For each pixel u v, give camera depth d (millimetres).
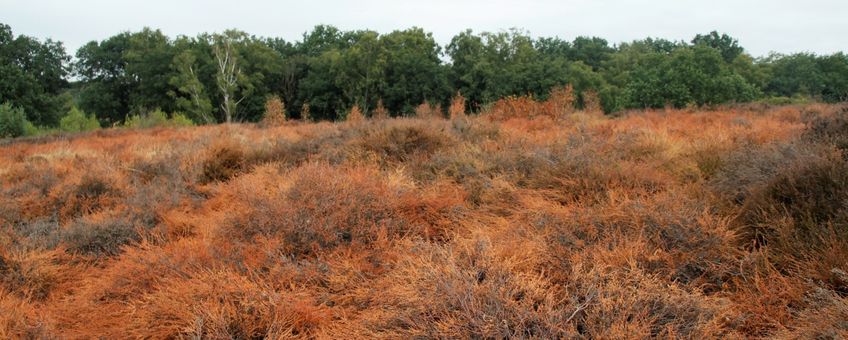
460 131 9109
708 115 14156
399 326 2908
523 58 59031
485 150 7113
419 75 53938
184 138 14125
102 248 4965
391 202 4828
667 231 3672
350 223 4438
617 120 13797
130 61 59312
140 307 3520
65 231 5172
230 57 51469
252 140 11312
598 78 62375
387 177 5996
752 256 3355
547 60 59469
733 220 3924
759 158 4789
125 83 61844
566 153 6031
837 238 3225
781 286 3057
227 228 4727
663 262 3381
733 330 2686
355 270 3764
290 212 4473
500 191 5336
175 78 48250
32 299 4098
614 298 2846
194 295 3441
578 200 4941
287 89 61750
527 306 2754
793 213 3691
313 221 4359
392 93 53688
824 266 3021
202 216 5652
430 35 62562
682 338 2543
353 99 54062
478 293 2809
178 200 6309
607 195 4691
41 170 8414
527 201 4934
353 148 7785
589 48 95000
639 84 35156
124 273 4105
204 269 3928
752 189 4180
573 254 3496
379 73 54125
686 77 33438
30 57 57875
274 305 3230
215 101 55844
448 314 2705
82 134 20328
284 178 6125
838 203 3520
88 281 4223
